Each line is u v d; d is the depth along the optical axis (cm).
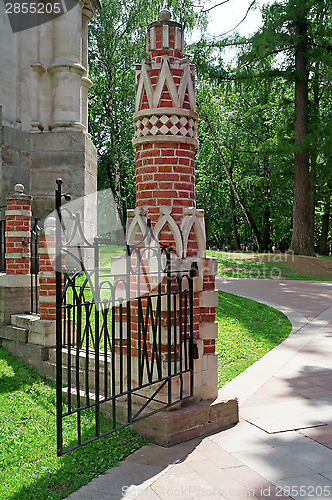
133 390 369
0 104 1098
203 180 3303
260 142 2858
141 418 374
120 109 2298
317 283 1705
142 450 379
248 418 454
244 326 905
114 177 2216
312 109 2247
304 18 1983
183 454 372
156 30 439
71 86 1188
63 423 435
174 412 400
